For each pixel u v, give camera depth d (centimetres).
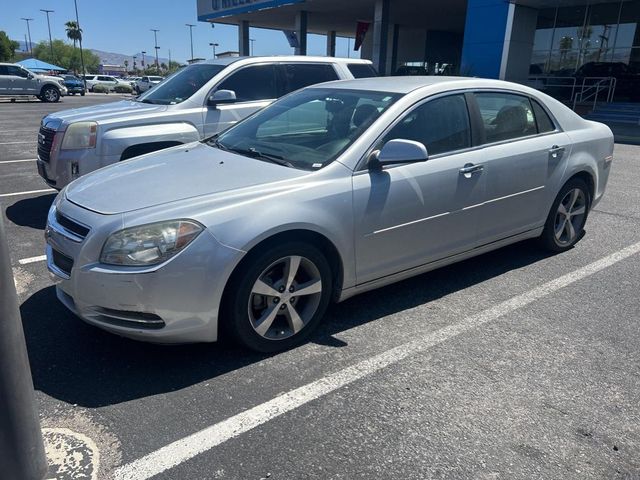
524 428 268
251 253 309
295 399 288
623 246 545
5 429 196
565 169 480
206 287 292
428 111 390
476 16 2050
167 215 292
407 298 415
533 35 2020
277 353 333
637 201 744
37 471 210
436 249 396
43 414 272
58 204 337
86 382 300
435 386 301
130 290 282
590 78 2031
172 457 245
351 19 3056
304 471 238
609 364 327
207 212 297
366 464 243
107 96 4594
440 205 386
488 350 341
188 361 322
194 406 280
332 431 263
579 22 2105
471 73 2086
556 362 328
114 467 238
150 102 671
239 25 3341
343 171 343
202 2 3281
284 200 316
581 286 443
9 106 2648
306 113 413
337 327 368
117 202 311
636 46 1980
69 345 339
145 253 283
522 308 401
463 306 403
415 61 3578
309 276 339
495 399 291
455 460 246
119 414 273
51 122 611
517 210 449
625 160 1128
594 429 269
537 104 472
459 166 394
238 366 318
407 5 2500
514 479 236
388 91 397
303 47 2861
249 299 312
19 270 462
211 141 439
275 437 259
